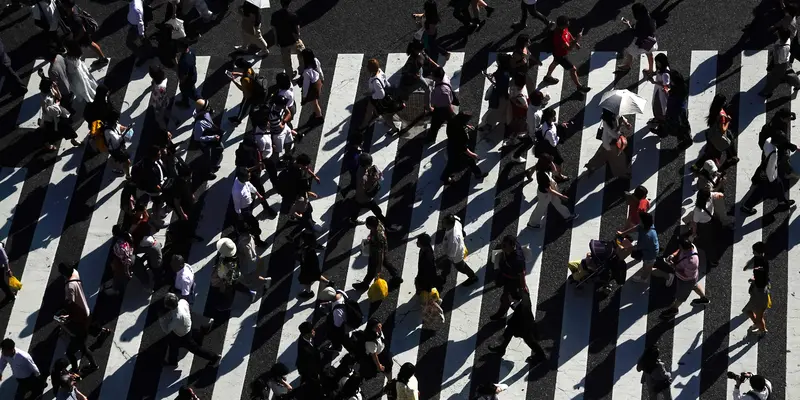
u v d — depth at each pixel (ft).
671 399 76.43
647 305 82.99
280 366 77.30
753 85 92.53
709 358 80.59
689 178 88.38
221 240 82.23
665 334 81.76
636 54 92.27
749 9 96.48
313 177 87.97
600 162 88.02
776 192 84.53
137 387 82.74
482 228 87.56
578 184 88.89
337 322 78.84
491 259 86.02
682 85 86.53
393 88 93.71
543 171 83.46
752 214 86.07
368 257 86.69
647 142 90.53
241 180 83.46
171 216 90.27
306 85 90.68
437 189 89.66
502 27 97.55
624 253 81.35
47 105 90.38
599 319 82.79
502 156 90.63
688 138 89.25
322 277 84.69
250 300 85.51
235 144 93.45
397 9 99.71
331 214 89.10
